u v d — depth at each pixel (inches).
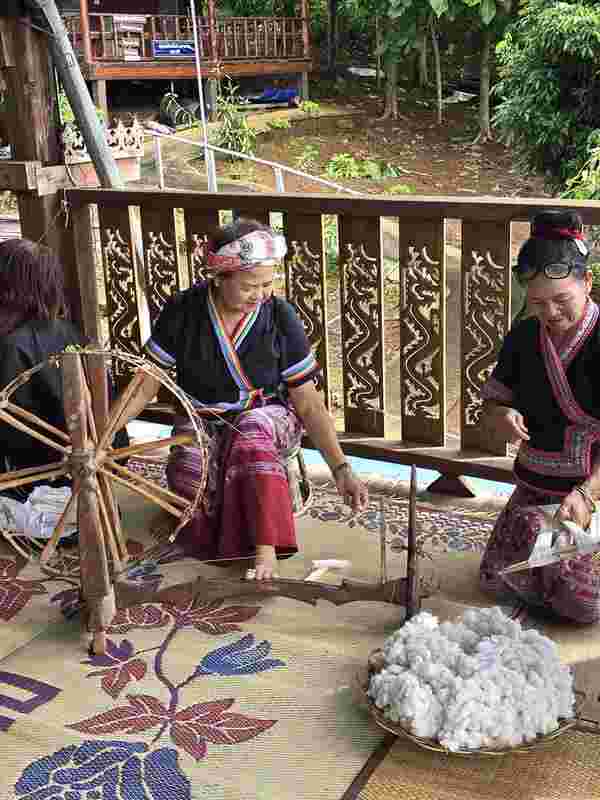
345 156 639.1
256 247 105.8
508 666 85.5
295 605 109.0
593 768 80.0
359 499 114.3
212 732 86.9
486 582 109.0
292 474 122.3
